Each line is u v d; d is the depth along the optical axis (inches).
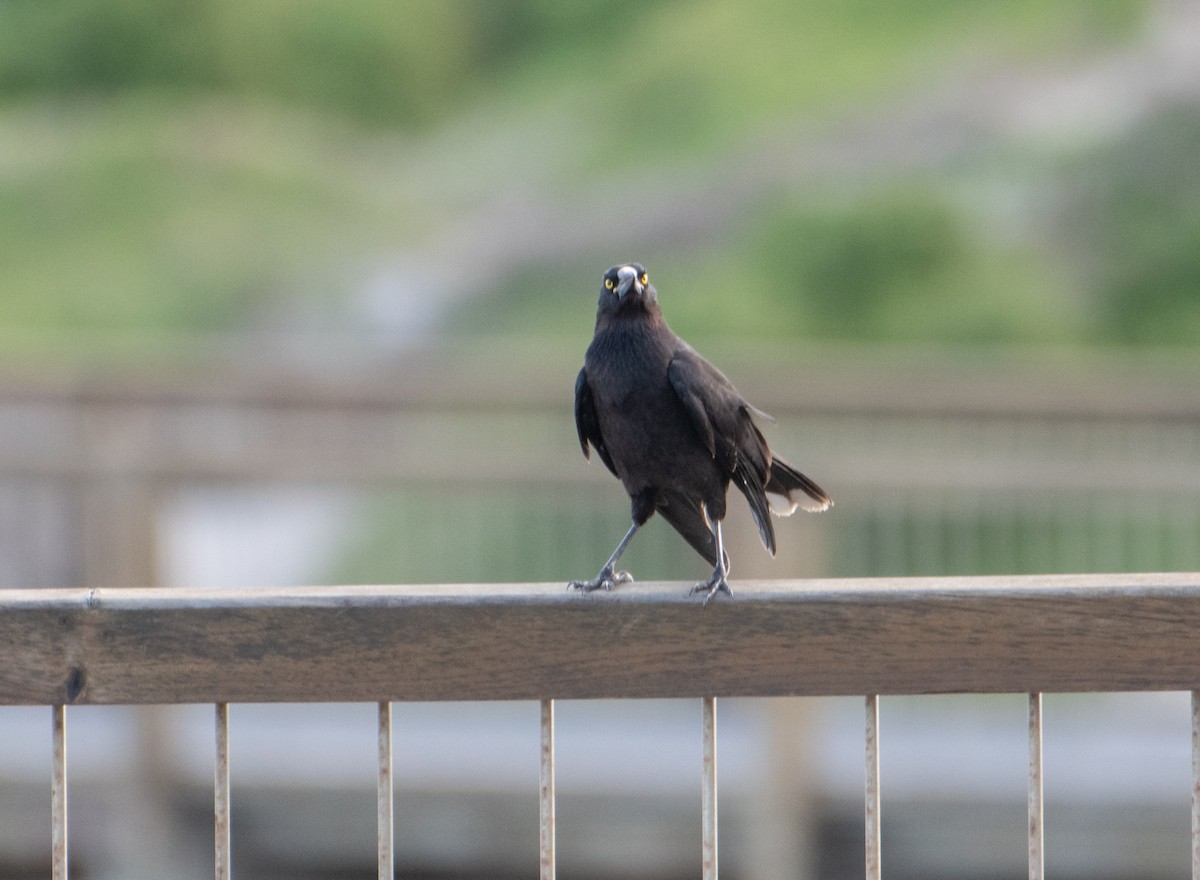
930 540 500.1
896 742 502.0
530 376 779.4
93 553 477.7
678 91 2076.8
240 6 2696.9
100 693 163.2
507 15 2728.8
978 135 1766.7
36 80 2620.6
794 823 457.1
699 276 1590.8
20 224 1844.2
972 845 463.5
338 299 1683.1
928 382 780.6
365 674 163.6
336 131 2551.7
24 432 797.2
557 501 529.7
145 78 2635.3
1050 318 1421.0
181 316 1664.6
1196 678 160.7
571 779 472.4
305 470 479.5
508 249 1760.6
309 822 478.6
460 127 2375.7
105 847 476.4
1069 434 737.6
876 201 1531.7
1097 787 460.1
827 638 162.9
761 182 1760.6
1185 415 727.1
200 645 163.2
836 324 1438.2
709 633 163.3
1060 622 161.6
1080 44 1905.8
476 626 163.6
